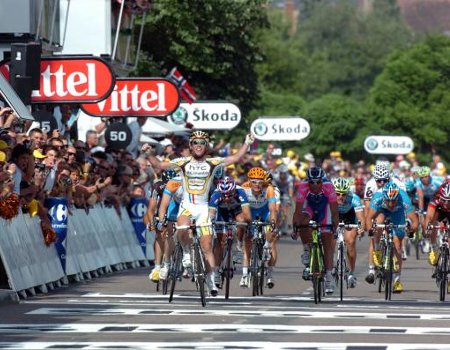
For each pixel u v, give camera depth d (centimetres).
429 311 3516
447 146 19075
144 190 5572
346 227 4012
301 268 5488
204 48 9250
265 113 18588
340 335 2911
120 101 5984
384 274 4025
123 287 4228
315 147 18400
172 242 3966
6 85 4456
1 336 2873
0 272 3700
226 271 3875
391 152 12031
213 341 2792
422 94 18988
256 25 9588
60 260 4266
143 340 2806
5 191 3659
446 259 3962
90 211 4797
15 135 3981
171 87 5994
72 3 7356
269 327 3058
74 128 6159
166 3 8981
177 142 6681
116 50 7594
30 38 5884
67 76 5116
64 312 3372
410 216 4147
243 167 7519
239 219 4141
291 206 9144
